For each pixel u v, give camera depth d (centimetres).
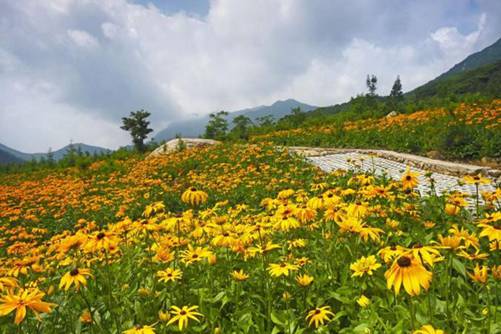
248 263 411
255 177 1279
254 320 335
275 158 1545
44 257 575
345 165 1385
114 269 422
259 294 371
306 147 1933
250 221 589
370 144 1808
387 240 418
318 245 449
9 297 259
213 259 386
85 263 458
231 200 1138
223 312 363
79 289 326
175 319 292
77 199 1410
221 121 3362
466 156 1388
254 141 2316
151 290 360
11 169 2814
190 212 549
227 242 405
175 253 417
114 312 337
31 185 1889
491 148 1354
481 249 398
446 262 329
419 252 258
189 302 363
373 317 285
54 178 2008
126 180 1611
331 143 1994
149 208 496
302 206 429
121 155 2633
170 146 2436
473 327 263
